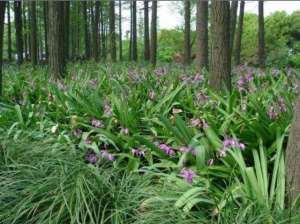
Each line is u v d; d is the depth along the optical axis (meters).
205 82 6.44
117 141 3.85
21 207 2.74
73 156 3.54
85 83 6.16
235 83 6.79
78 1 22.95
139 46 42.03
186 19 16.72
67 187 2.87
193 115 4.52
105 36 31.70
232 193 2.71
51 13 8.96
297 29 27.28
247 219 2.45
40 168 3.24
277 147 3.12
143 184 3.04
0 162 3.42
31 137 4.10
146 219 2.57
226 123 3.73
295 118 2.73
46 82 6.82
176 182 2.96
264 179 2.84
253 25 29.91
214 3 6.04
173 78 6.93
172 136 3.87
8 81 7.61
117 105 4.38
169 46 33.19
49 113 4.88
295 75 6.14
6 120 4.59
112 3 20.55
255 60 25.30
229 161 3.20
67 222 2.75
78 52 27.59
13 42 36.28
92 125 4.19
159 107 4.61
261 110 3.83
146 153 3.58
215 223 2.47
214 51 6.09
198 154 3.26
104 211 2.69
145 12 21.27
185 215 2.54
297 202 2.62
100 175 3.05
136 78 6.62
